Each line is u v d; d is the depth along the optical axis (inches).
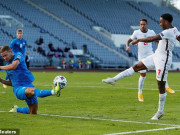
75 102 1441.9
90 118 1031.0
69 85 2368.4
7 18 4972.9
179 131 852.6
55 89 986.1
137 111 1201.4
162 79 1063.6
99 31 5664.4
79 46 5255.9
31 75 1071.6
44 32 5132.9
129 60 5418.3
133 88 2186.3
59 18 5575.8
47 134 796.0
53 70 4596.5
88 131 834.8
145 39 1050.7
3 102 1406.3
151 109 1258.0
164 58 1069.1
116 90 2031.3
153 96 1738.4
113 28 5812.0
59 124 920.9
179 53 5915.4
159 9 6815.9
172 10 6953.7
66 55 5004.9
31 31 5032.0
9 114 1063.6
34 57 4682.6
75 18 5684.1
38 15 5408.5
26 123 923.4
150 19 6432.1
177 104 1429.6
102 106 1327.5
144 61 1116.5
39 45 4881.9
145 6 6732.3
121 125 921.5
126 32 5880.9
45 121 960.9
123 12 6353.3
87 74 3900.1
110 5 6378.0
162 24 1061.1
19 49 2005.4
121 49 5531.5
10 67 1025.5
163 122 983.6
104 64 5201.8
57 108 1254.3
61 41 5177.2
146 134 809.5
